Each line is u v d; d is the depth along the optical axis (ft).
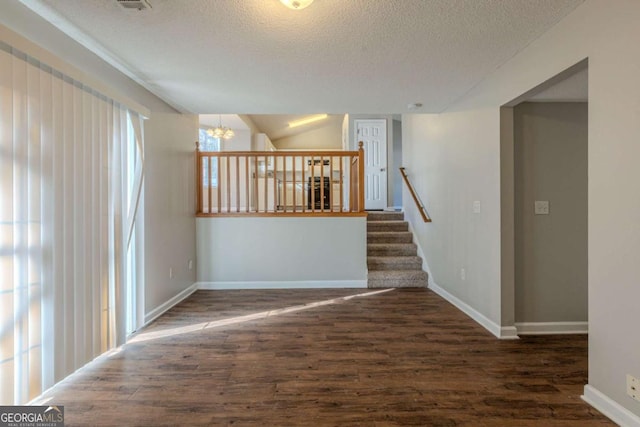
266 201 15.89
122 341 8.62
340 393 6.40
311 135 35.14
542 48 7.04
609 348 5.54
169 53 7.76
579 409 5.82
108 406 5.99
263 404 6.05
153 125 10.69
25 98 5.74
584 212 9.32
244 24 6.53
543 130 9.22
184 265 13.67
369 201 23.07
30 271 5.90
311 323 10.39
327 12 6.12
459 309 11.74
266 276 15.44
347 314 11.28
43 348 6.18
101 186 7.77
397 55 7.95
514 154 9.18
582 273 9.34
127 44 7.34
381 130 23.22
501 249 9.00
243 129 24.68
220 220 15.37
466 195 11.05
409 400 6.15
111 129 8.14
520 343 8.70
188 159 14.11
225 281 15.38
